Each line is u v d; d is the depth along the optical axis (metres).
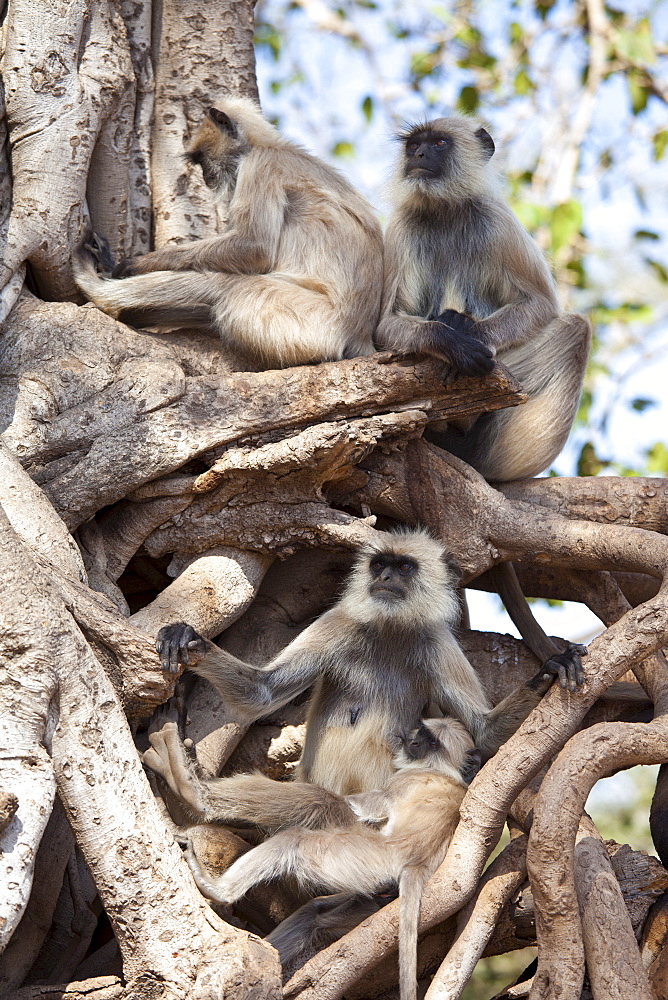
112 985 4.96
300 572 7.34
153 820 4.94
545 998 5.22
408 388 6.53
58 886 5.75
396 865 5.57
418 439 6.95
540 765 5.58
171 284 6.89
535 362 7.61
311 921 5.71
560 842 5.25
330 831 5.66
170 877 4.88
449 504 6.93
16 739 4.66
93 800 4.82
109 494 6.25
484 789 5.53
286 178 7.38
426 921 5.39
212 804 5.80
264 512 6.54
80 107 6.81
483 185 8.09
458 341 6.42
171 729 5.76
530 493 7.46
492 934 5.71
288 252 7.24
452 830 5.76
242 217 7.23
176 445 6.26
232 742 6.52
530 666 7.20
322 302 7.05
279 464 6.32
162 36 7.91
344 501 7.03
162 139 7.77
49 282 6.87
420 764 6.06
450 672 6.50
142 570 6.98
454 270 8.12
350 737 6.38
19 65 6.69
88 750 4.86
